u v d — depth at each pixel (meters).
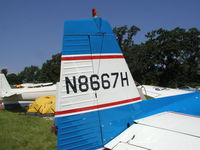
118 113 2.38
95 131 2.15
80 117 2.08
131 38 46.53
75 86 2.10
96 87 2.25
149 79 36.97
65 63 2.08
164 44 36.12
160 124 2.26
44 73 51.62
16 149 5.00
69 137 1.99
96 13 2.37
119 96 2.44
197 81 36.72
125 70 2.55
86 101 2.15
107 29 2.43
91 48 2.27
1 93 12.98
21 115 9.98
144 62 37.16
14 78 78.62
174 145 1.77
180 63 36.72
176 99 3.20
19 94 13.02
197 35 36.34
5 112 11.20
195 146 1.73
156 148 1.77
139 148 1.83
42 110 9.77
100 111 2.23
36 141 5.60
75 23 2.20
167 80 37.06
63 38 2.11
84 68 2.19
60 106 2.00
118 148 1.94
